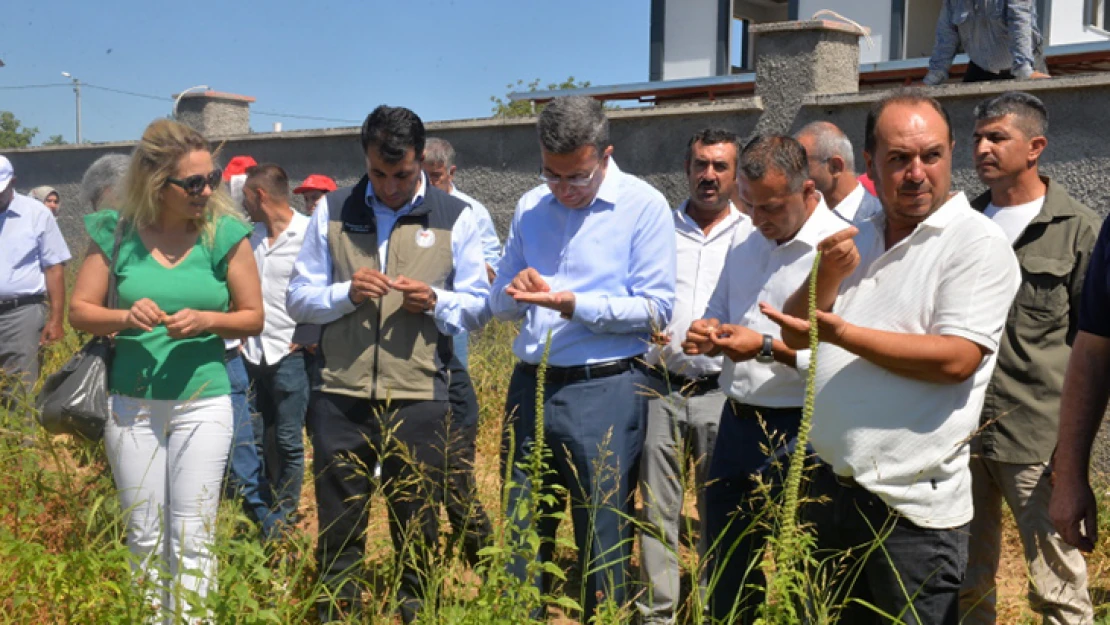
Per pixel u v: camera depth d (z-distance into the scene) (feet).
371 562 15.51
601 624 11.62
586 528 13.71
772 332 13.24
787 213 12.74
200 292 13.48
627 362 13.82
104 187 20.06
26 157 45.42
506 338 29.84
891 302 10.23
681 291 15.56
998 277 9.81
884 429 10.00
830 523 10.66
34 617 12.55
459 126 31.09
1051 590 13.52
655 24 61.67
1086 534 10.40
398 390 14.30
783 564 9.19
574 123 13.15
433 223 14.87
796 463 8.96
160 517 12.80
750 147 12.80
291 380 19.24
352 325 14.49
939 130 9.96
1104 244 10.24
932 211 10.15
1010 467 13.56
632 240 13.87
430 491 14.23
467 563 13.87
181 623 10.89
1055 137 20.68
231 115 40.91
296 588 14.57
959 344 9.62
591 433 13.53
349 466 14.37
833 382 10.34
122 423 13.39
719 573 11.29
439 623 11.43
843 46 24.58
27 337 22.63
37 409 16.79
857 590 10.96
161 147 12.99
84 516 14.53
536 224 14.37
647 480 14.98
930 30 55.16
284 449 19.35
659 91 41.16
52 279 23.04
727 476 13.32
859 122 23.27
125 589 11.25
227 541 11.43
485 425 25.49
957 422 10.00
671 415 14.67
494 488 18.04
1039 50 25.21
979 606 14.11
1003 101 13.94
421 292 13.94
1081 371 10.44
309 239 15.14
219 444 13.56
